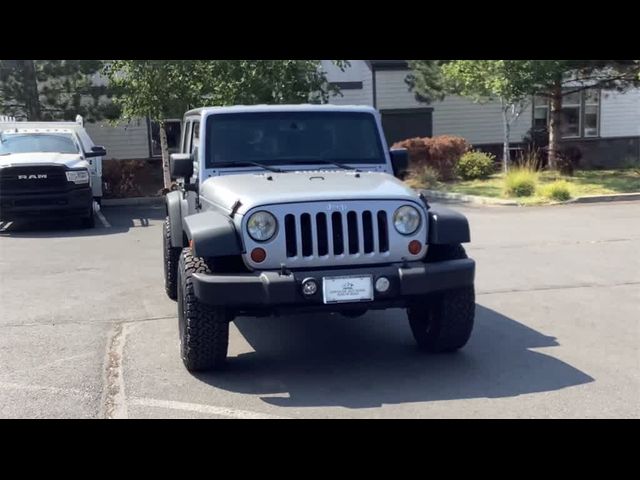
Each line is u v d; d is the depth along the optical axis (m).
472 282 5.92
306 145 7.06
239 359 6.45
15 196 14.72
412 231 5.79
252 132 7.00
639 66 19.08
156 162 24.61
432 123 26.56
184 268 5.94
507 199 17.86
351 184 6.08
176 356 6.55
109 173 21.72
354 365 6.25
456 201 18.89
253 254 5.56
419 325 6.67
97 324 7.70
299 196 5.65
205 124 6.96
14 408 5.33
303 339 7.06
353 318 7.82
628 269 9.88
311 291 5.49
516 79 18.98
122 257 11.80
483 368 6.10
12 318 7.96
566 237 12.51
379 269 5.66
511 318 7.66
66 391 5.68
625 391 5.52
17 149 15.96
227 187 6.14
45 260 11.65
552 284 9.15
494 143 27.38
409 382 5.79
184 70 19.19
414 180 22.25
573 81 22.34
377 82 25.66
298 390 5.65
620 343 6.73
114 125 22.62
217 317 5.74
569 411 5.16
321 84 20.58
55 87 22.05
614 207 16.30
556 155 22.45
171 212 8.01
